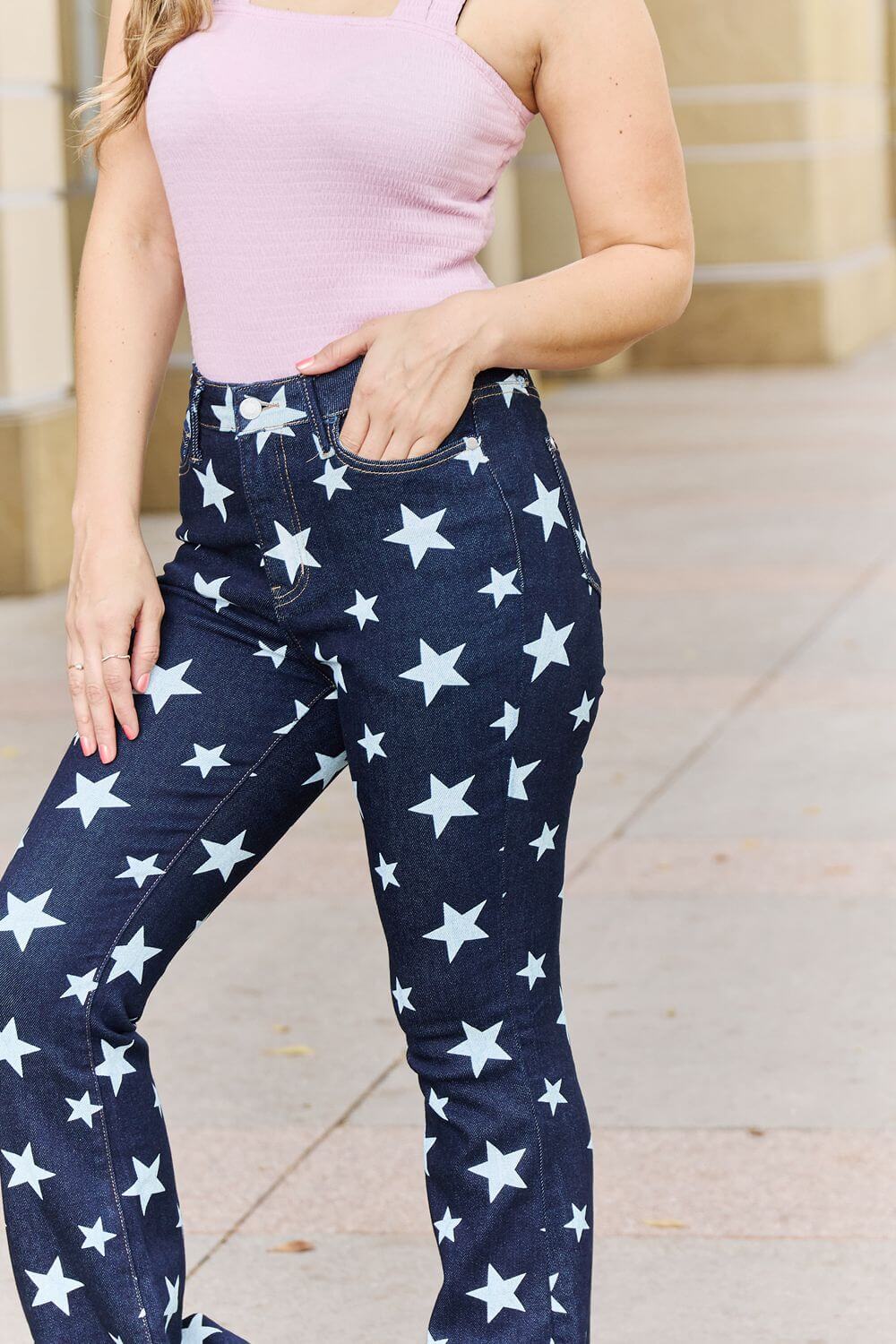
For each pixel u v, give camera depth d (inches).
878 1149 153.6
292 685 98.1
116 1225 96.6
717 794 255.6
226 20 96.2
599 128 96.7
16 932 93.9
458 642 93.8
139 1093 97.6
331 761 100.2
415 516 93.5
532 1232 100.9
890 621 356.2
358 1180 151.7
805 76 798.5
